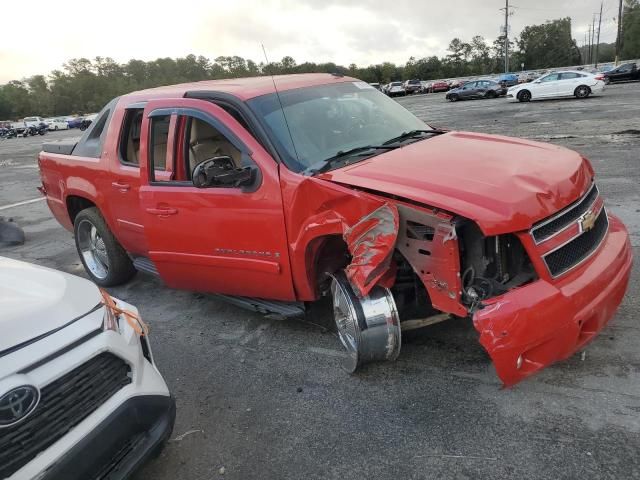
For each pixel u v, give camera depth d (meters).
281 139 3.57
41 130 53.25
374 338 3.17
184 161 4.03
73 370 2.17
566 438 2.70
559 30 106.56
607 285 2.92
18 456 1.93
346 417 3.08
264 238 3.57
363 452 2.79
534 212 2.66
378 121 4.18
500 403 3.02
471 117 20.73
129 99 4.71
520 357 2.65
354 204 3.02
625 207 6.33
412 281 3.38
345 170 3.28
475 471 2.57
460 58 107.25
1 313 2.16
